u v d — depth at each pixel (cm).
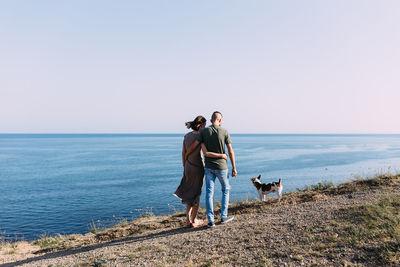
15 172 5234
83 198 2931
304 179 3422
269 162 5859
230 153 513
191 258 364
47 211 2409
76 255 457
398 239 318
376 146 13450
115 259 393
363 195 559
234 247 382
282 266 310
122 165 6247
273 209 586
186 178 542
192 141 530
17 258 530
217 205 773
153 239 489
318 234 380
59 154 9925
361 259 301
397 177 686
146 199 2756
